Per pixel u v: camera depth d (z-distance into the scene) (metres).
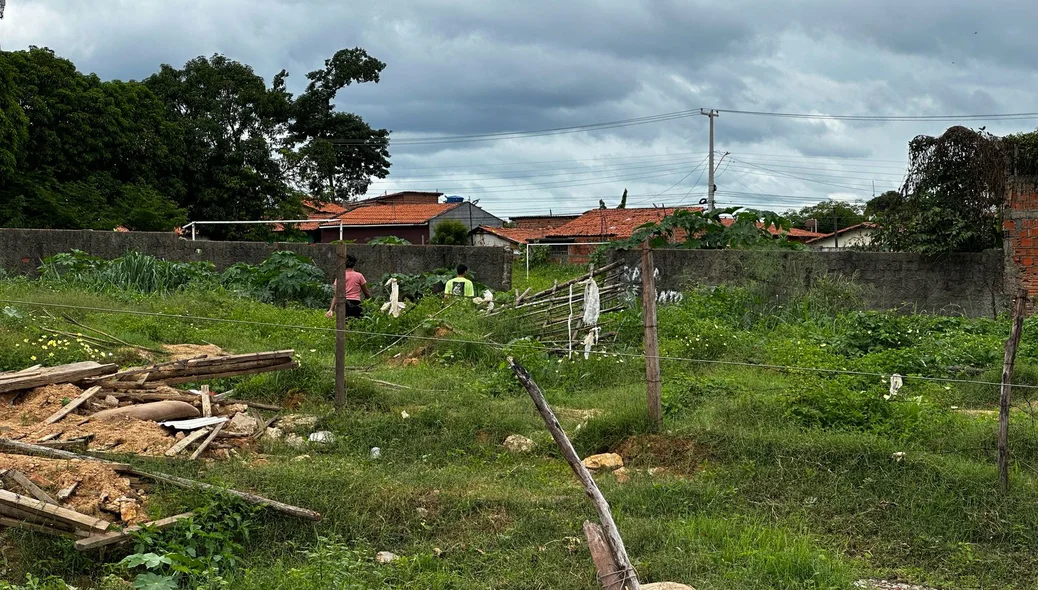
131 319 14.24
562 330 14.57
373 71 49.09
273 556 6.75
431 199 65.31
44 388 9.08
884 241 19.30
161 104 31.44
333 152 38.19
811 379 10.57
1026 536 7.30
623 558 4.80
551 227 57.44
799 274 18.42
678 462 8.97
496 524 7.34
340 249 10.41
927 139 18.19
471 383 11.96
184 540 6.64
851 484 8.23
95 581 6.21
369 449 9.36
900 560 7.12
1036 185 16.72
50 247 20.19
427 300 16.09
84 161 28.30
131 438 8.45
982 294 17.97
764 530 7.23
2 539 6.48
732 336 14.75
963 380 11.75
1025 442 8.96
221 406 9.80
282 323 15.73
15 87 25.55
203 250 21.69
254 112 35.75
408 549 6.95
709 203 42.72
